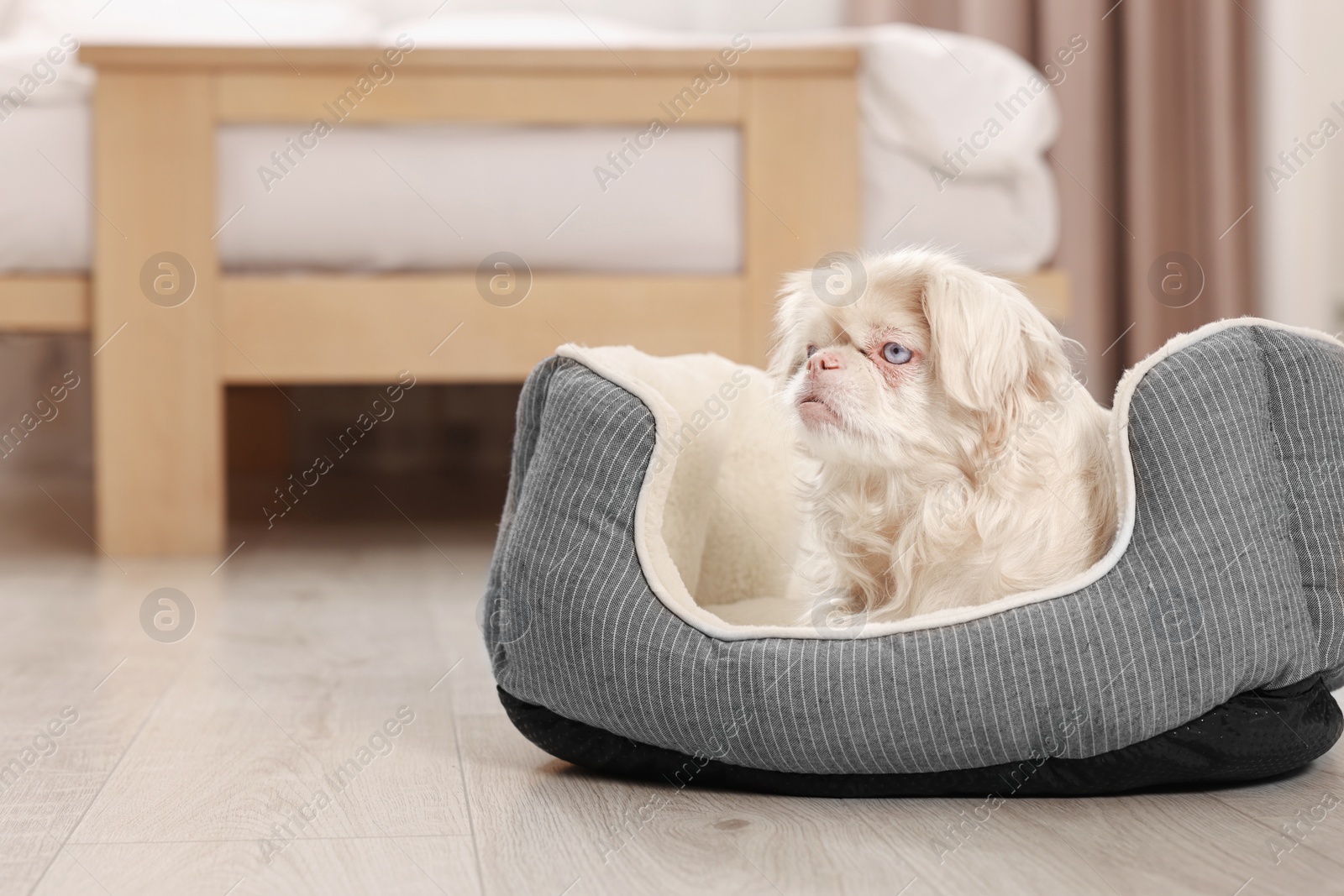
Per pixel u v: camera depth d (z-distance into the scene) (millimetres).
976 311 1152
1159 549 1010
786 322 1347
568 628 1055
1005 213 2594
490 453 4250
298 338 2492
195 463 2516
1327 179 3297
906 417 1187
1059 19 3381
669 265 2537
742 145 2527
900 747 981
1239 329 1091
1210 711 1004
